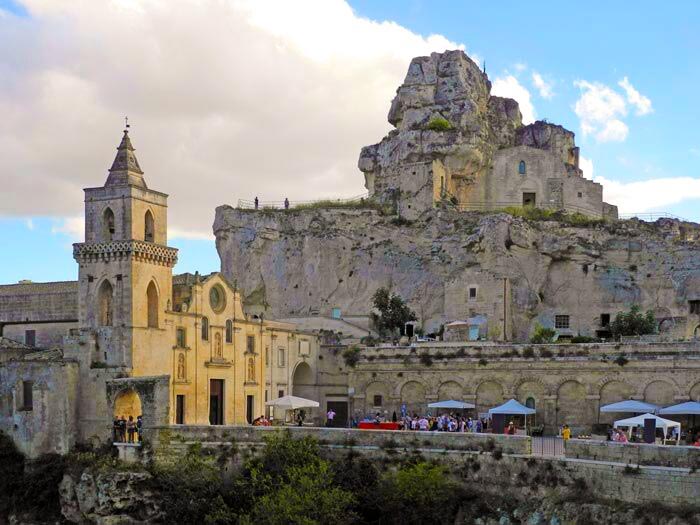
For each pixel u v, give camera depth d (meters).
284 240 142.12
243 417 99.50
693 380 90.62
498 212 133.00
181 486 75.31
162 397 79.69
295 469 70.88
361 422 92.75
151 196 88.81
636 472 60.72
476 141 142.88
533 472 67.12
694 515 56.69
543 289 128.00
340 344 115.94
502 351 100.75
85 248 86.19
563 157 153.62
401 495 69.12
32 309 97.75
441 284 130.62
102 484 76.25
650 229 131.62
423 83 150.25
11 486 81.38
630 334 116.12
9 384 84.06
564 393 97.19
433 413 102.81
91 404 83.19
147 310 86.50
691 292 122.06
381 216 139.12
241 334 100.06
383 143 153.25
